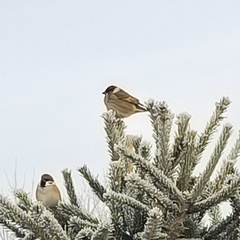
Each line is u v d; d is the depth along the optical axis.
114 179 6.29
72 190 7.11
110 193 5.56
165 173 5.81
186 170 5.91
